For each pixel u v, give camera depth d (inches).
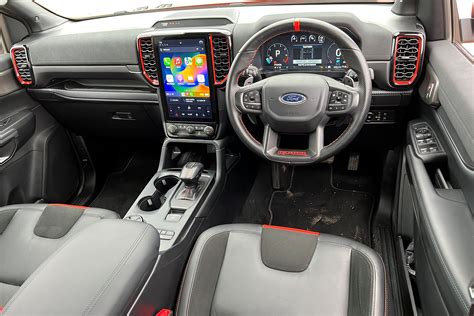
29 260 53.3
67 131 92.9
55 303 28.6
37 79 79.7
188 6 81.7
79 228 56.3
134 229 37.2
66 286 30.0
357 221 84.0
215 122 71.7
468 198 42.5
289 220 85.9
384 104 67.1
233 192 81.9
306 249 47.6
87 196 96.3
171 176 72.0
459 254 37.5
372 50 62.3
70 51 74.8
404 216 67.9
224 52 65.5
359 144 80.1
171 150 78.5
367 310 41.1
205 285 45.8
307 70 64.7
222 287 45.0
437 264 40.8
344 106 53.7
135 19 77.2
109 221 38.6
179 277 61.0
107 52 72.5
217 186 72.4
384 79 63.9
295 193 92.7
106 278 31.1
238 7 74.6
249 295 43.6
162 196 68.6
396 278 66.7
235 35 64.8
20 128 79.0
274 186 92.7
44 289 29.8
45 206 60.6
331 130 75.1
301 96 54.4
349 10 67.5
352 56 52.1
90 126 89.4
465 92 44.9
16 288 50.6
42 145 85.5
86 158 96.9
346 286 43.6
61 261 32.8
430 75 59.3
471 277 34.8
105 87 80.0
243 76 61.2
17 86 80.7
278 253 47.4
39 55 77.2
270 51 64.5
